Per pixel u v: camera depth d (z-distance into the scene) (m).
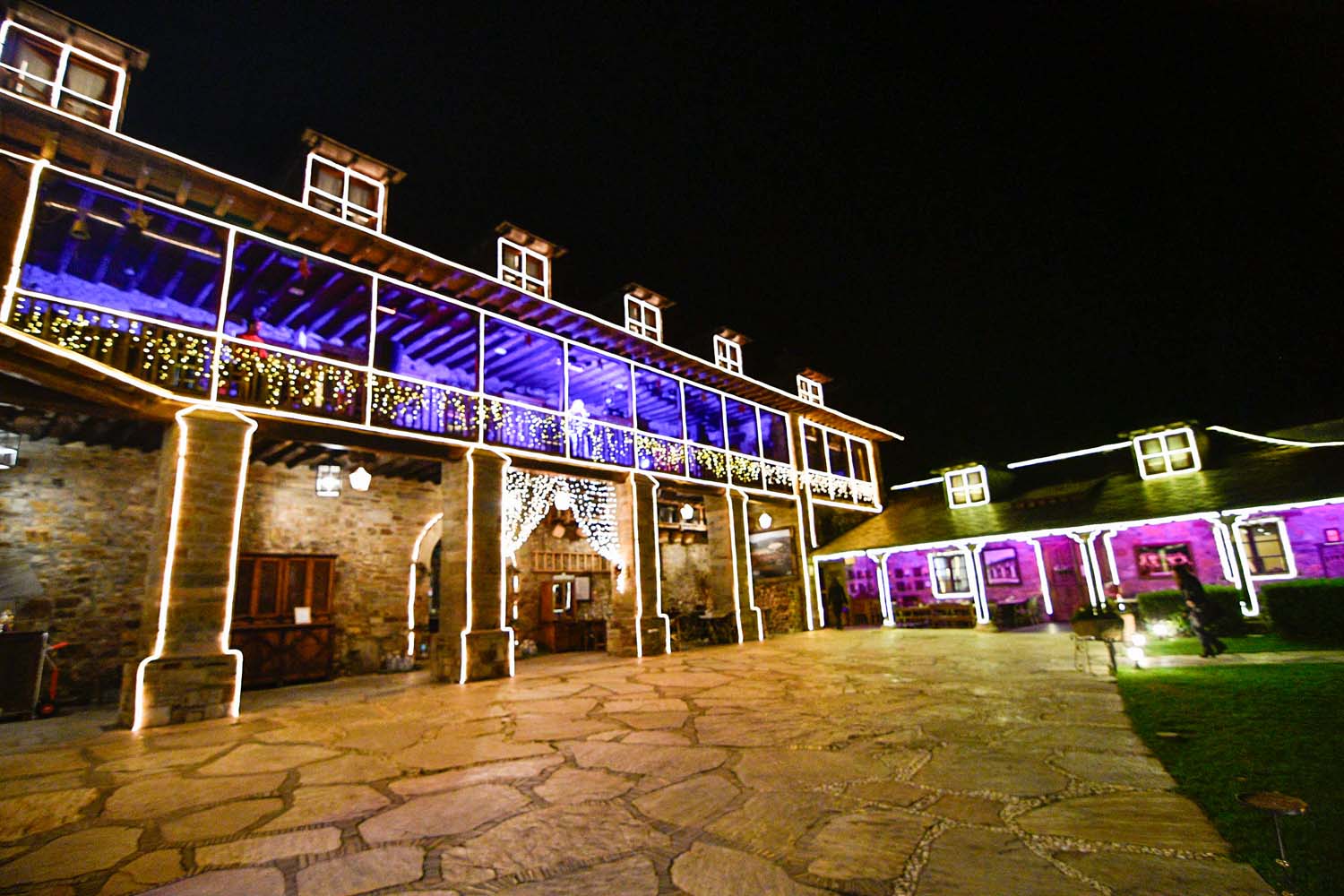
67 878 3.16
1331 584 8.95
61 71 7.99
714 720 6.34
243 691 10.05
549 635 14.59
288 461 11.34
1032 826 3.35
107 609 9.62
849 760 4.75
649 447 14.42
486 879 3.03
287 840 3.61
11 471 9.25
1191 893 2.55
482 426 11.05
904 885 2.78
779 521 18.91
